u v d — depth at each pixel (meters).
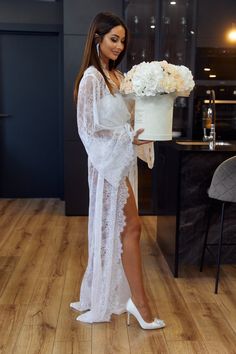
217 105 4.71
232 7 4.51
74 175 4.59
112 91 2.18
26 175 5.39
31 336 2.25
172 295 2.75
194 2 4.41
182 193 3.00
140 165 4.61
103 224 2.27
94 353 2.11
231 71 4.61
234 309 2.57
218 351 2.14
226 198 2.71
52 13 4.96
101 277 2.33
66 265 3.22
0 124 5.27
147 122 2.06
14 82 5.20
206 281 2.97
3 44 5.09
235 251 3.14
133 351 2.13
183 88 2.03
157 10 4.44
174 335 2.28
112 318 2.45
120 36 2.17
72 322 2.40
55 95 5.26
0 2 4.90
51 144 5.36
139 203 4.68
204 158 2.96
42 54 5.16
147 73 1.95
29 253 3.47
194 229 3.05
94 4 4.37
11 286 2.85
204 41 4.55
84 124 2.16
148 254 3.49
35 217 4.55
